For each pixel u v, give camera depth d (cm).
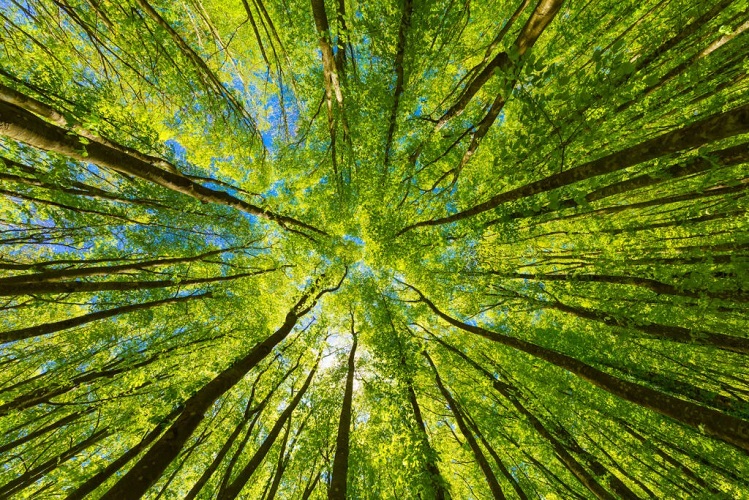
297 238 1281
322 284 1348
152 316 1098
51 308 977
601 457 1030
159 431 813
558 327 1205
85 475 812
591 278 818
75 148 336
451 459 1277
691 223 662
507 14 895
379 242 1127
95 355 1059
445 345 1321
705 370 836
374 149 1039
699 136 267
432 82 1002
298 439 1163
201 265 1231
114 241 1029
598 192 429
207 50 959
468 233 1003
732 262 471
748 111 233
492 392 1217
